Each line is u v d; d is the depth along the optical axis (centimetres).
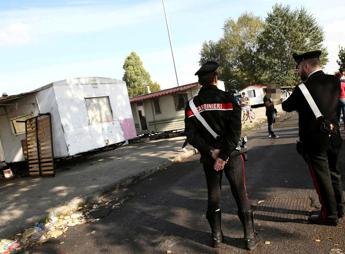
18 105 1249
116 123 1345
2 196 931
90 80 1267
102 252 471
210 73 397
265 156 939
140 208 641
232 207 550
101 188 831
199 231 483
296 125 1606
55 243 536
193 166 975
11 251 529
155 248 454
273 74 5619
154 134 1947
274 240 417
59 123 1154
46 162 1145
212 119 387
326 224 434
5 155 1362
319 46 5516
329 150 420
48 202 779
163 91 2014
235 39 6362
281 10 5572
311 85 415
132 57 6419
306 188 588
